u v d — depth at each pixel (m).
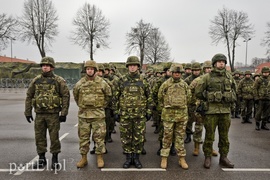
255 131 8.30
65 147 6.20
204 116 4.98
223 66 4.84
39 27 36.50
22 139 6.97
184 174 4.54
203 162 5.21
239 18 39.06
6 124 9.24
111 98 5.27
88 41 39.38
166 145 4.91
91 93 4.79
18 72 33.97
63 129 8.38
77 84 4.92
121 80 5.06
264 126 8.60
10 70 34.72
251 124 9.60
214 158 5.46
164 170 4.74
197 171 4.70
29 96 4.90
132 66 4.96
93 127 4.86
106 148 6.25
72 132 7.91
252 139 7.18
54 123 4.84
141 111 4.94
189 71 7.32
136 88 4.94
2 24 33.81
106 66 6.95
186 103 4.95
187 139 6.82
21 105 15.07
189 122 6.70
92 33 39.22
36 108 4.80
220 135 5.02
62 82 4.92
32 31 36.34
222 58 4.79
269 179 4.36
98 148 4.85
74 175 4.45
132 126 4.99
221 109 4.84
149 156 5.61
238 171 4.70
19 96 21.22
